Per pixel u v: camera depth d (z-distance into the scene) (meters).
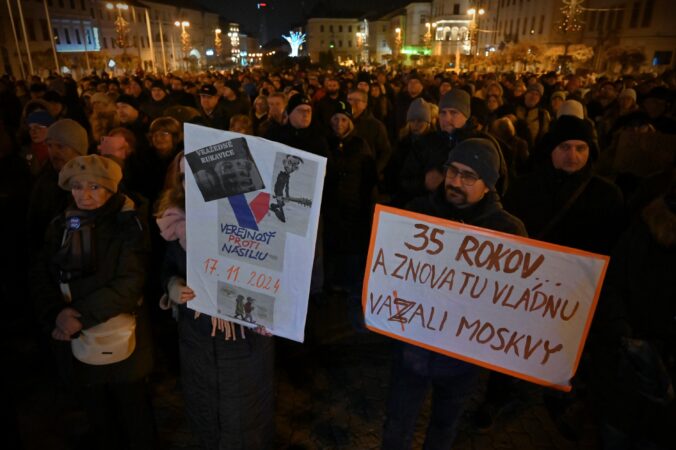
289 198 1.95
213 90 6.55
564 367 2.05
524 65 39.34
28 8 39.66
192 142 1.99
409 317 2.18
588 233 2.73
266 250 2.04
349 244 4.43
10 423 2.14
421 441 2.91
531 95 6.61
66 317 2.27
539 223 2.84
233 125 4.18
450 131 3.66
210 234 2.09
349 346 3.87
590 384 2.27
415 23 78.25
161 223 2.23
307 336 3.95
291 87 8.23
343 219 4.38
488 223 2.12
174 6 74.94
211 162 1.99
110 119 4.90
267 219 2.00
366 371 3.56
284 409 3.17
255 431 2.45
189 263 2.16
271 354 2.42
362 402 3.24
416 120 4.26
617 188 2.72
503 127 4.83
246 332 2.25
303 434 2.96
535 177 2.89
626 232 2.14
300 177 1.91
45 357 3.64
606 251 2.72
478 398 3.36
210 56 91.50
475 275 2.05
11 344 3.88
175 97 8.10
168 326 4.09
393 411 2.35
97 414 2.56
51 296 2.34
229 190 2.00
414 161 3.82
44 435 2.96
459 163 2.05
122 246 2.33
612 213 2.69
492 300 2.05
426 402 3.24
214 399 2.36
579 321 1.98
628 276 2.07
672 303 1.97
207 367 2.30
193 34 82.94
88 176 2.23
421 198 2.31
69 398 3.29
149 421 2.65
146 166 3.91
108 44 54.75
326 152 4.12
